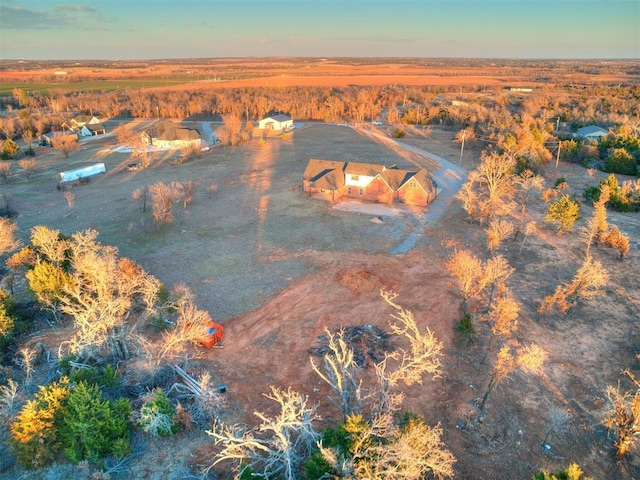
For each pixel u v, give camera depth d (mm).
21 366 28469
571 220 47188
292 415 18828
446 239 47969
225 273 40719
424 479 19984
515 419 24672
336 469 17469
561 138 93438
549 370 28328
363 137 106188
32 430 21594
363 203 59156
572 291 33625
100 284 29531
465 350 30438
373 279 39031
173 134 95875
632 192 59188
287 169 76188
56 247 36906
